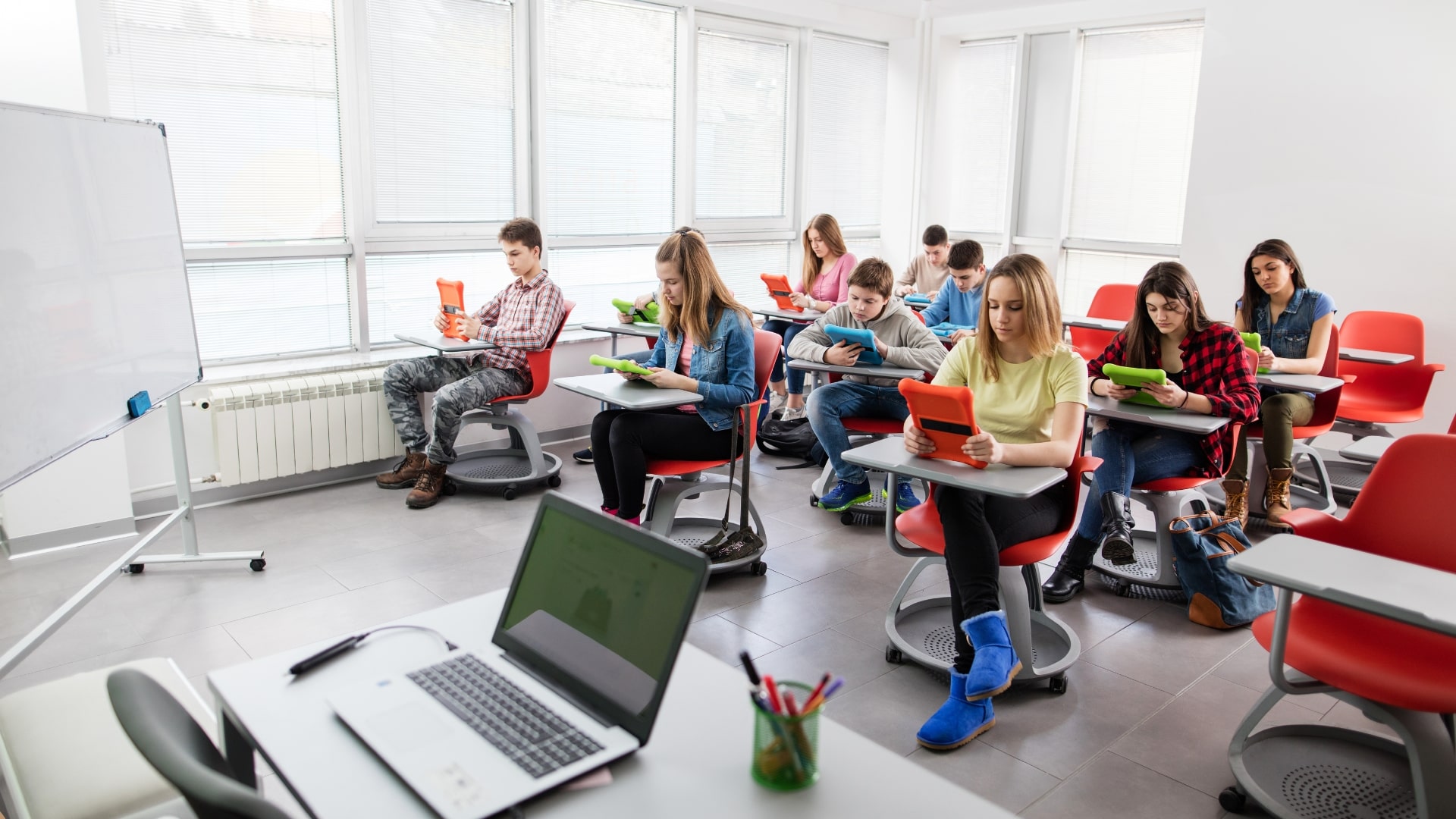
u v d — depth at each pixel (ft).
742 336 11.27
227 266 14.44
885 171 24.63
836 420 13.21
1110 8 20.11
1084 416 8.61
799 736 3.76
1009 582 8.63
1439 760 6.23
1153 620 10.42
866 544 12.71
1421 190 16.21
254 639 9.73
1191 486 10.67
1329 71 16.94
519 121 17.26
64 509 12.09
